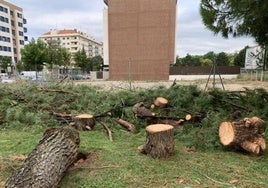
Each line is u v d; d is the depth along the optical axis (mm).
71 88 8258
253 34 6309
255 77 24578
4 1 60469
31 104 6473
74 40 99188
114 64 29891
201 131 4438
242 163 3426
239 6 5098
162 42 28672
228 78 28016
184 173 3113
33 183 2451
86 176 3033
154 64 29016
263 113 5258
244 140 3775
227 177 3006
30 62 37500
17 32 66188
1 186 2748
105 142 4391
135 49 29266
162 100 5895
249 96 6297
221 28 6230
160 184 2852
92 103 6684
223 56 52406
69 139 3201
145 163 3400
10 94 7121
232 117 5172
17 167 3230
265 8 4914
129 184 2855
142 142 4402
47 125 5438
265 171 3170
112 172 3139
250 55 25578
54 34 100250
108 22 29734
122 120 5410
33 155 2836
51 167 2717
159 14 28484
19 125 5402
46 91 7711
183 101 5898
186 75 29344
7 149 3973
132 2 28859
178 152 3852
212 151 3938
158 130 3578
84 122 5246
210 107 5723
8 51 61938
